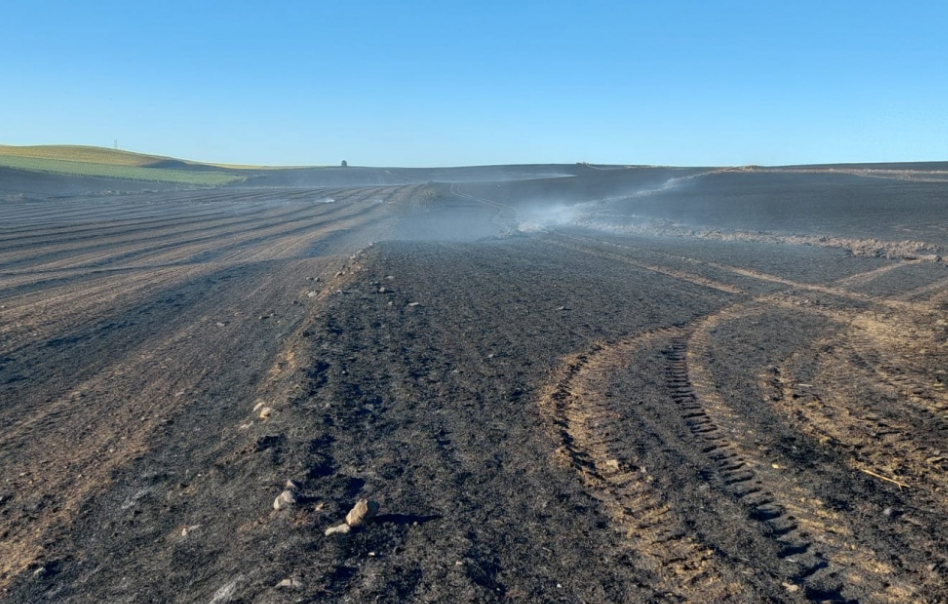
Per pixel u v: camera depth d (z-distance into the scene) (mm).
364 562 4988
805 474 6398
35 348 13172
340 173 190750
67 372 11547
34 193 91812
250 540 5473
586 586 4680
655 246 29578
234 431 8289
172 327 15133
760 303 15609
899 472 6402
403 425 7922
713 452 6969
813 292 17203
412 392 9109
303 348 11539
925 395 8586
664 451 7000
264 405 8953
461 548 5141
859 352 10930
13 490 7141
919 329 12570
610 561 4992
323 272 23484
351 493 6191
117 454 7938
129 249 34031
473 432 7648
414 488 6258
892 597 4500
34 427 8977
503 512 5758
